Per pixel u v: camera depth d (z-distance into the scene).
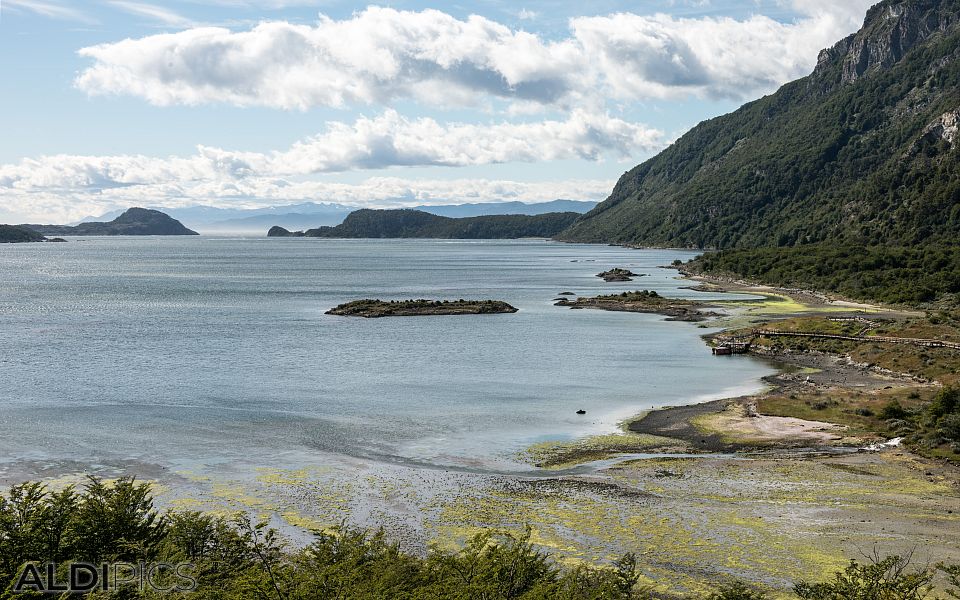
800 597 38.31
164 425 74.62
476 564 37.31
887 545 45.78
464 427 74.62
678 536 47.28
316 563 39.22
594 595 35.66
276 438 70.25
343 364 110.50
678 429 73.00
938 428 67.88
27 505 42.44
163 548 39.59
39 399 85.69
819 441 67.81
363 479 58.53
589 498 53.97
